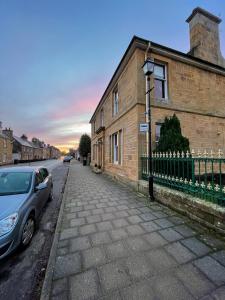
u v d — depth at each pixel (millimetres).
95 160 18719
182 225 3617
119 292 1906
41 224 4094
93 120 20906
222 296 1825
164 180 5297
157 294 1867
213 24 9445
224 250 2688
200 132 8102
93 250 2748
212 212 3309
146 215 4234
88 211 4629
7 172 4246
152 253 2635
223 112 8898
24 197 3309
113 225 3695
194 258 2488
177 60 7785
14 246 2623
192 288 1938
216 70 8648
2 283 2182
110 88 11266
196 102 8102
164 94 7633
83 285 2018
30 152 57406
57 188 8547
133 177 7207
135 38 6676
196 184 3943
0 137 34406
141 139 6832
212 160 3525
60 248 2820
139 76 6945
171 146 5691
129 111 7734
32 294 2008
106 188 7711
